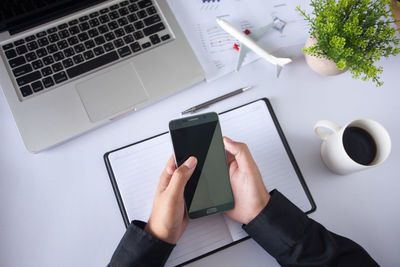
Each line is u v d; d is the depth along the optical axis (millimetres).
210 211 521
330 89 659
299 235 494
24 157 611
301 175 594
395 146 622
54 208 586
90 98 614
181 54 642
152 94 627
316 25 549
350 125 549
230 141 535
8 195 590
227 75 667
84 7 642
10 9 581
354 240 571
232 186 547
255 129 620
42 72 613
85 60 625
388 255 563
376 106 649
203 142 530
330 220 580
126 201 580
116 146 623
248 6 698
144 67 632
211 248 553
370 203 589
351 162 510
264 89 658
